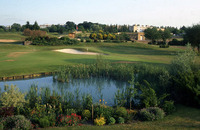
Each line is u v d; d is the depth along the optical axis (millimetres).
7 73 25156
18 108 11531
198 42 50781
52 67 29891
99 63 28094
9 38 100312
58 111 12016
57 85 21984
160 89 16391
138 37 122188
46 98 14375
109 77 26625
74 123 10742
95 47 67375
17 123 9711
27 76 25109
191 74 15266
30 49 58688
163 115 11703
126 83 23562
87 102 13492
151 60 40188
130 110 13023
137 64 30875
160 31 94375
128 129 9719
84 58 40156
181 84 14430
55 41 71812
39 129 9820
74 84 22781
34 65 30672
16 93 12961
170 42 85438
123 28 168625
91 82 23984
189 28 52156
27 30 108375
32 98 14391
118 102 14141
